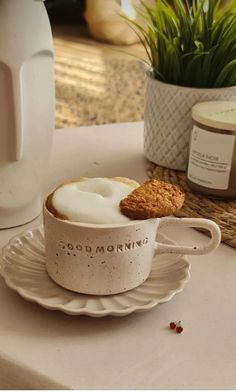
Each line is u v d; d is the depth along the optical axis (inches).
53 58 18.5
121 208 15.1
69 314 14.8
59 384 12.9
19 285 15.7
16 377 13.6
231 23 22.1
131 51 52.0
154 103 24.3
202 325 15.2
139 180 24.2
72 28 64.5
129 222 14.8
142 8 26.1
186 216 20.6
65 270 15.2
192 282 17.1
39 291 15.6
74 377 13.1
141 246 15.2
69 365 13.5
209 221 16.0
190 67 23.0
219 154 20.6
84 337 14.5
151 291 15.9
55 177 24.0
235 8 22.2
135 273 15.5
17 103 17.1
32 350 14.0
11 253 17.2
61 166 25.2
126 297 15.6
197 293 16.6
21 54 16.7
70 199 15.3
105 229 14.5
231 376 13.4
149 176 24.5
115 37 57.1
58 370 13.3
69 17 65.1
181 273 16.5
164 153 24.7
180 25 23.0
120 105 50.2
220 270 17.9
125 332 14.8
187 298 16.4
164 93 23.5
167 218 16.1
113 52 59.9
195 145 21.3
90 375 13.2
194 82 23.4
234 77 23.3
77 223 14.5
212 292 16.7
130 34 55.9
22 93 17.3
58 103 49.4
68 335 14.6
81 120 45.9
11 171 18.4
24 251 17.5
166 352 14.1
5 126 17.5
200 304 16.1
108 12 55.2
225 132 20.2
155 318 15.4
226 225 19.9
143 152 27.5
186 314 15.6
